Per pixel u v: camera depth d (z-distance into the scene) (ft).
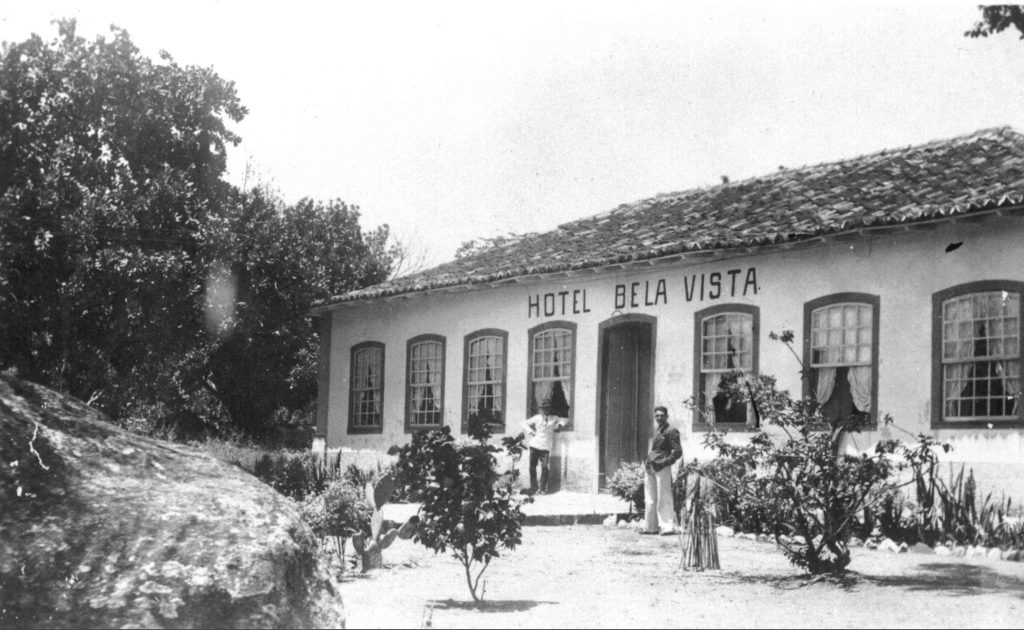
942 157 56.59
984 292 46.55
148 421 90.99
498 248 79.87
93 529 24.02
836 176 60.90
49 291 60.54
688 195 72.54
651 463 49.44
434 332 75.72
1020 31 36.73
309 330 88.43
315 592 24.25
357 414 82.23
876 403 49.75
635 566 38.70
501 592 32.35
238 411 103.81
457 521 29.78
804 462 35.58
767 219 56.39
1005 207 43.93
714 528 38.17
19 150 59.82
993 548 42.14
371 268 108.06
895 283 49.78
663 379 59.57
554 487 65.26
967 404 46.98
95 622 22.16
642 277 61.67
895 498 46.44
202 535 24.17
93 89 62.13
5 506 24.29
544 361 67.46
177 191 64.85
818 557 35.76
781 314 54.24
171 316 66.28
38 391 28.71
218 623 22.47
